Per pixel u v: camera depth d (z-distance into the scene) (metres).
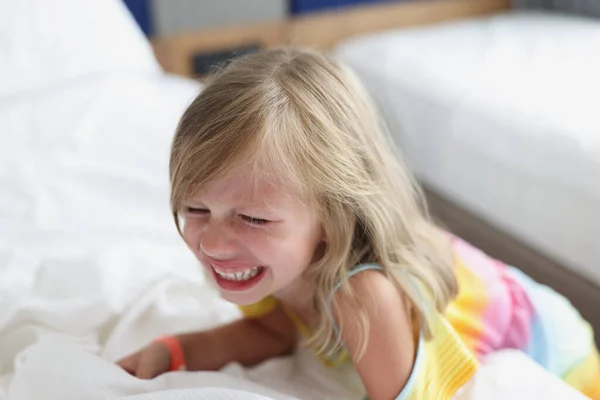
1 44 1.44
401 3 2.40
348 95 0.74
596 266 1.34
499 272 0.92
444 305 0.78
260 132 0.64
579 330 0.91
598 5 2.29
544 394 0.71
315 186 0.67
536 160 1.44
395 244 0.76
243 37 2.14
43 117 1.36
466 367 0.73
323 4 2.30
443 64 1.87
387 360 0.70
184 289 0.96
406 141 1.87
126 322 0.88
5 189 1.18
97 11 1.57
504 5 2.53
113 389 0.69
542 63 1.82
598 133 1.37
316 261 0.73
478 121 1.59
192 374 0.75
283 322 0.89
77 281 0.91
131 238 1.10
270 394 0.73
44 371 0.70
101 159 1.29
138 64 1.61
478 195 1.63
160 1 2.05
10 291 0.89
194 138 0.65
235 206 0.65
